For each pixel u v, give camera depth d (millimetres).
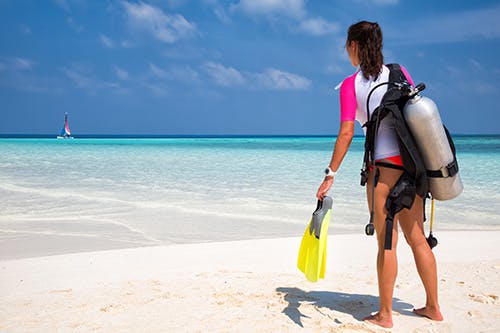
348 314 3379
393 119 2852
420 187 2885
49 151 33688
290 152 33562
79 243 6785
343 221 8391
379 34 3035
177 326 3129
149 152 33344
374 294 3922
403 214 3123
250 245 6309
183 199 10828
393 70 3055
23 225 8000
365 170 3074
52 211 9328
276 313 3387
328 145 53469
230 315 3342
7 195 11406
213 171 17656
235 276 4570
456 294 3832
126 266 5125
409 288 4051
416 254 3188
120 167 19500
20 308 3568
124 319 3279
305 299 3754
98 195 11453
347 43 3141
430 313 3250
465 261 5145
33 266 5156
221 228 7871
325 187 3100
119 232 7527
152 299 3738
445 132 2863
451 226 8039
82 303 3670
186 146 48656
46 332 3055
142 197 11125
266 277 4520
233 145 54000
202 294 3889
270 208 9672
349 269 4910
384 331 3020
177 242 6891
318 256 3086
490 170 17531
